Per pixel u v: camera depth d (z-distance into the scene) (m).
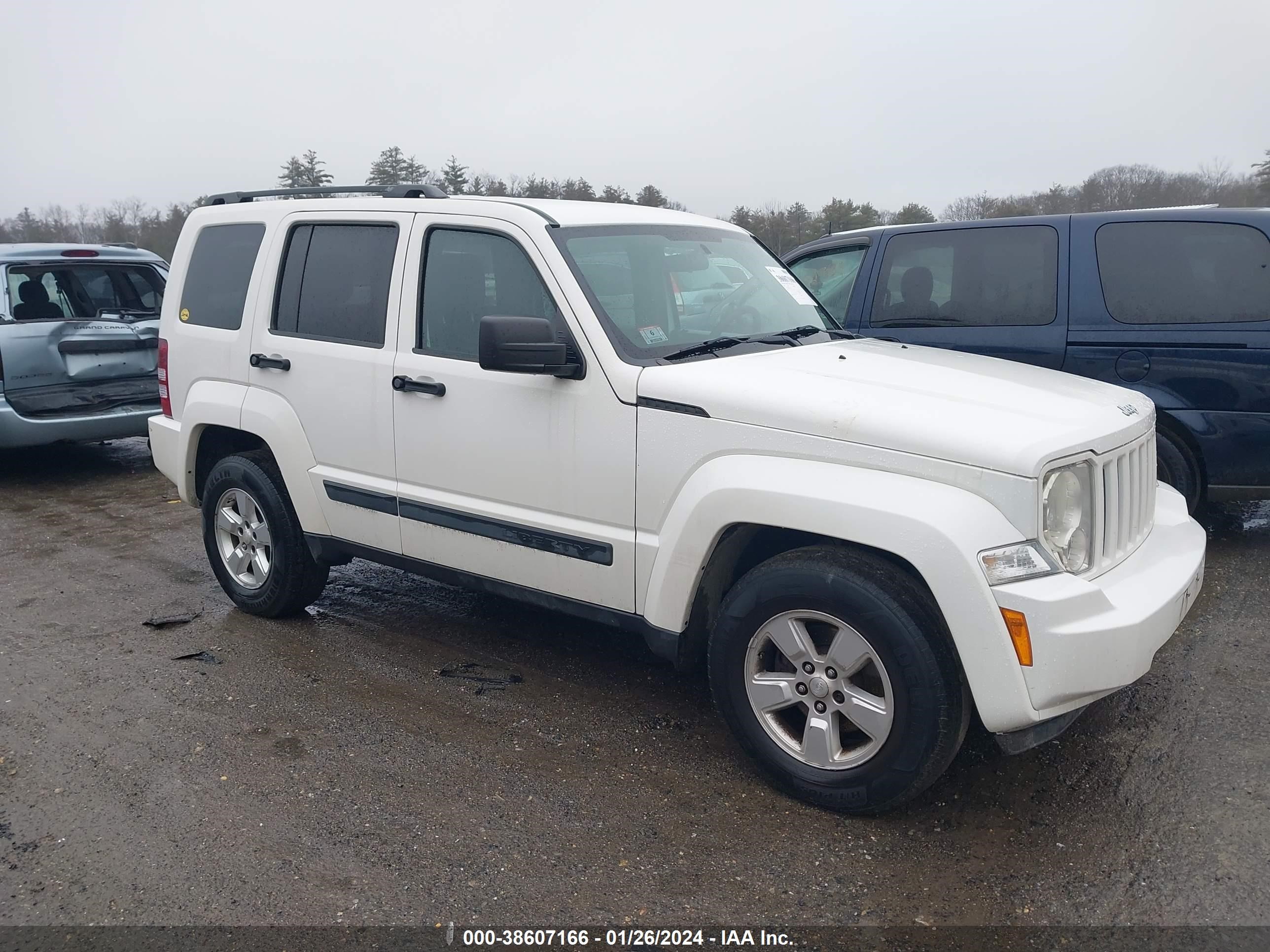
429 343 4.17
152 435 5.44
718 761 3.64
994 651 2.87
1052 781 3.42
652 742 3.79
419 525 4.25
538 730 3.89
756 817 3.26
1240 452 5.26
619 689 4.27
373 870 2.99
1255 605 4.88
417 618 5.15
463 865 3.01
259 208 4.92
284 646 4.78
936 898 2.83
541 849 3.09
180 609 5.32
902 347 4.27
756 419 3.26
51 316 8.36
